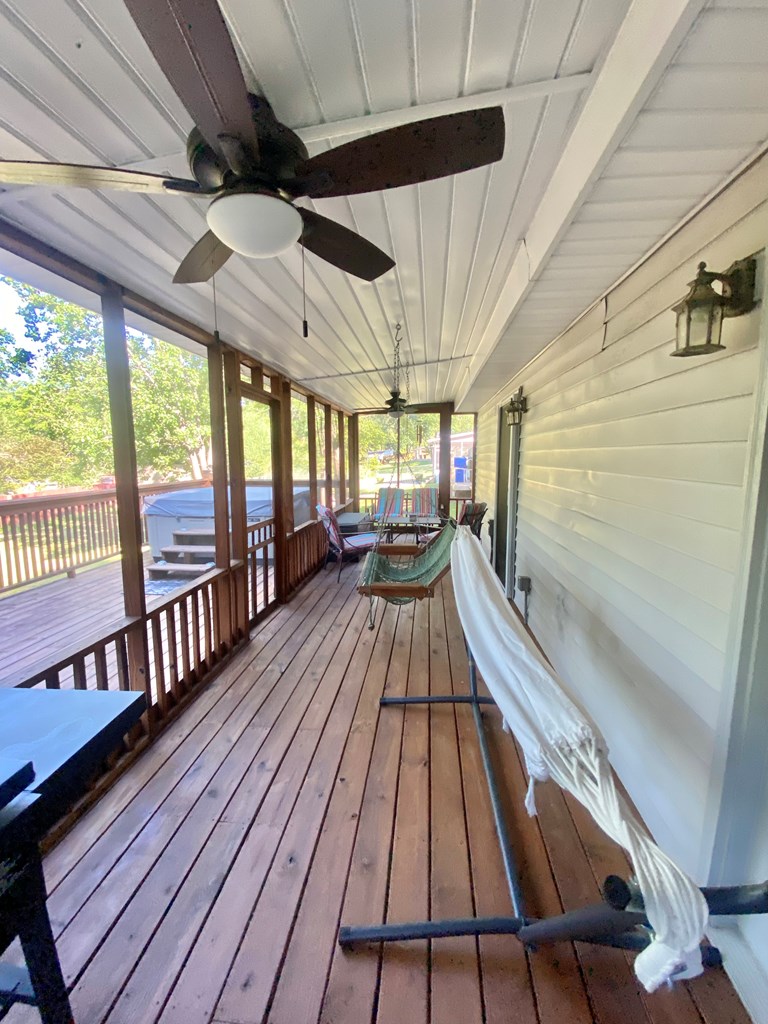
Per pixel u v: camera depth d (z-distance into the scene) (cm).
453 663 341
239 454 367
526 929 140
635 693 199
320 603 482
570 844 182
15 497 459
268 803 201
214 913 153
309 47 96
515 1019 125
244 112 86
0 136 123
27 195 150
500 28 93
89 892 160
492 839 183
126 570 244
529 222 178
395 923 150
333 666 336
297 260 203
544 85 108
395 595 324
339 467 806
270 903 157
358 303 266
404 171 106
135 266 210
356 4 86
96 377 535
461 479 1463
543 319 258
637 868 89
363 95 111
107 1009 127
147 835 184
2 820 76
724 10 74
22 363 479
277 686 306
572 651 286
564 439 300
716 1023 124
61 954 141
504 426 559
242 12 87
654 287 178
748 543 128
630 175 122
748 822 137
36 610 426
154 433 781
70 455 512
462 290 250
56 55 96
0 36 91
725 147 112
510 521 496
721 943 138
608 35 95
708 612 149
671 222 151
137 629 247
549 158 138
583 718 114
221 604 345
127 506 242
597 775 106
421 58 100
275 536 470
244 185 103
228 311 277
